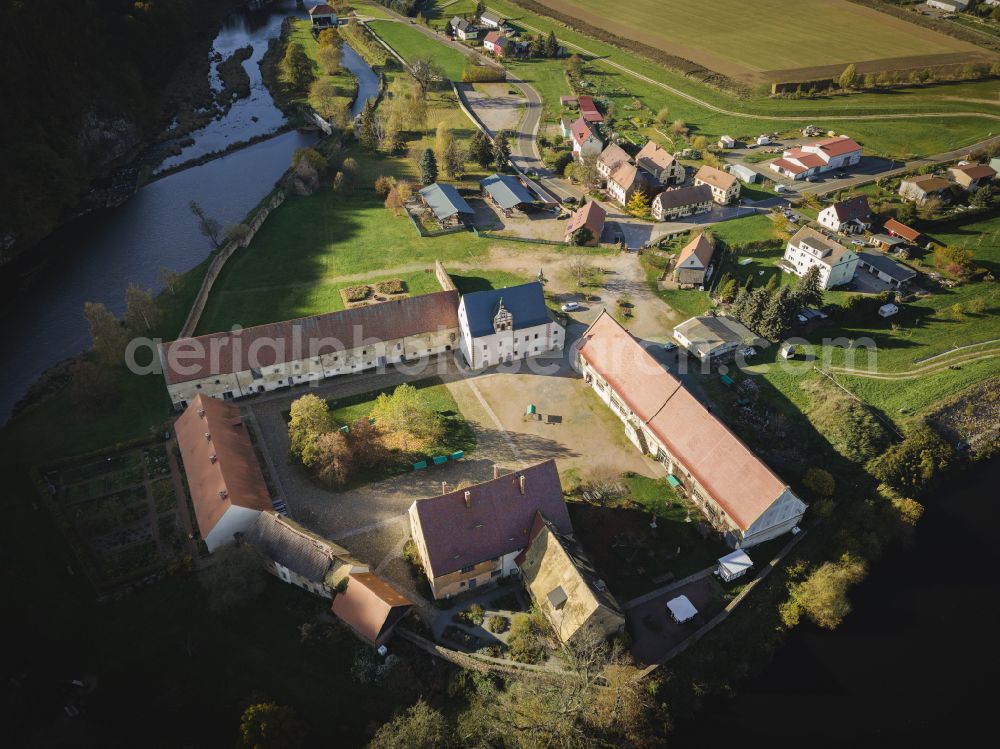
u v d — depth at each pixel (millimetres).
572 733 70188
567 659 78125
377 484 102938
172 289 138625
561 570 82000
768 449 107312
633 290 144500
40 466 103812
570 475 104062
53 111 188875
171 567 88812
